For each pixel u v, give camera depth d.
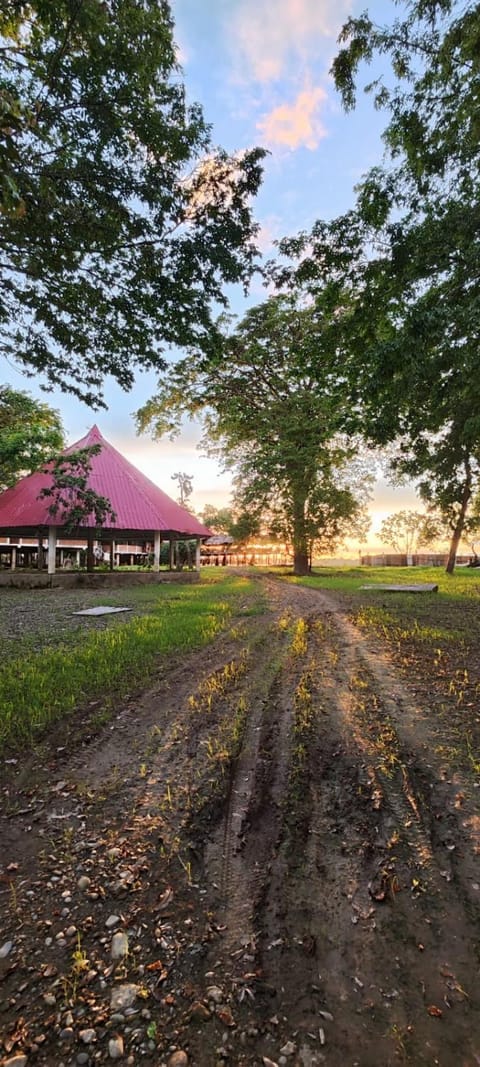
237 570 29.91
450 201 6.89
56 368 7.91
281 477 24.11
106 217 5.89
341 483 27.92
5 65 4.92
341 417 8.32
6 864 2.30
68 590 15.60
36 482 20.12
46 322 7.10
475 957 1.73
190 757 3.32
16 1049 1.46
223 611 9.81
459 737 3.39
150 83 5.44
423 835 2.40
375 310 7.62
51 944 1.85
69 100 5.27
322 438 21.88
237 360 22.53
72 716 4.04
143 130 5.57
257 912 1.97
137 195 5.95
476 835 2.37
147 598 12.80
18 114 3.05
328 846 2.36
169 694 4.59
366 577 22.28
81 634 7.35
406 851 2.29
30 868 2.27
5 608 10.91
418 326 6.20
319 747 3.37
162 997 1.62
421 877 2.12
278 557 45.84
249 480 27.25
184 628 7.62
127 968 1.74
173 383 23.66
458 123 6.67
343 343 8.20
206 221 6.45
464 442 9.66
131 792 2.91
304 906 1.99
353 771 3.03
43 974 1.72
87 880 2.18
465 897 2.00
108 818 2.65
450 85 6.54
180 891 2.10
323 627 7.73
